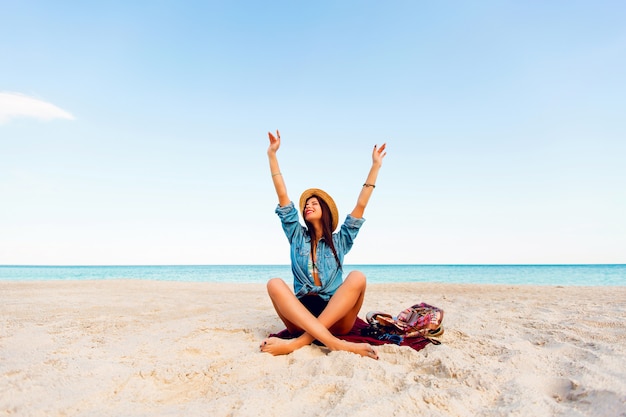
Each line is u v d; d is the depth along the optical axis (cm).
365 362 260
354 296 308
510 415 193
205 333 383
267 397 214
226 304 644
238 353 312
